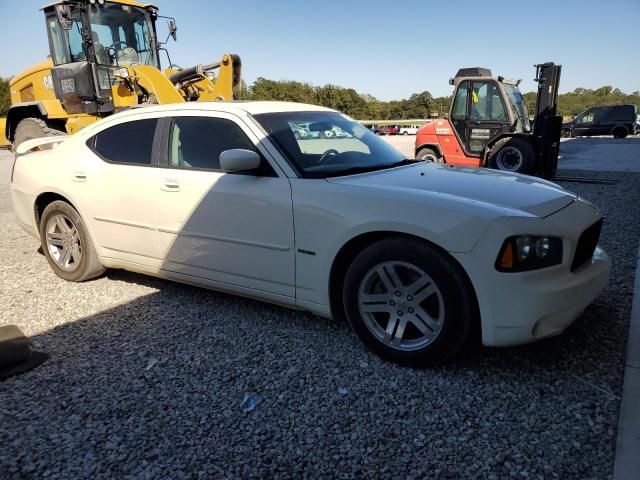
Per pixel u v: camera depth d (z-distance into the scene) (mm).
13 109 10727
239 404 2543
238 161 3078
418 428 2332
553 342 3088
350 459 2145
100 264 4258
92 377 2816
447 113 11844
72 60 9445
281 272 3193
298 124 3600
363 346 3117
